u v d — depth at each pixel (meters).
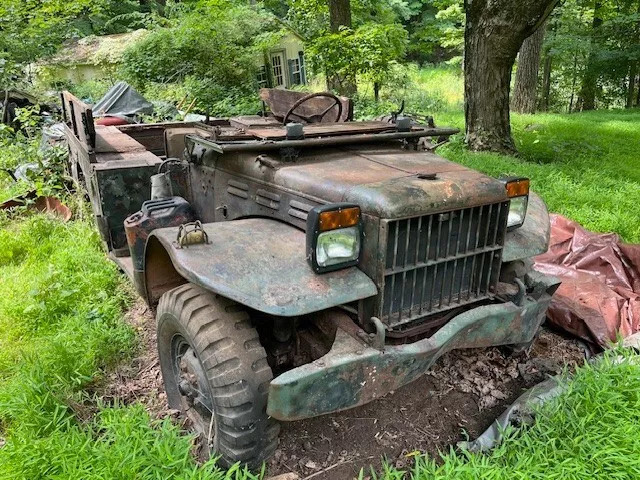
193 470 2.29
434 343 2.48
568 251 4.70
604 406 2.63
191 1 17.23
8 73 11.70
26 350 3.50
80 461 2.38
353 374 2.29
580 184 6.95
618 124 14.06
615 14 20.42
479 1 8.77
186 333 2.48
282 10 24.12
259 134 3.06
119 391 3.18
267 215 2.91
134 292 4.34
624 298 4.05
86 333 3.57
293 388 2.16
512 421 2.77
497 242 2.78
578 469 2.31
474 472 2.31
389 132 3.33
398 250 2.44
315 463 2.66
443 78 22.77
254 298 2.18
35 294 3.98
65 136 6.34
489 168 7.58
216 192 3.37
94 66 17.31
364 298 2.43
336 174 2.69
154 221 3.31
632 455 2.33
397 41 12.18
